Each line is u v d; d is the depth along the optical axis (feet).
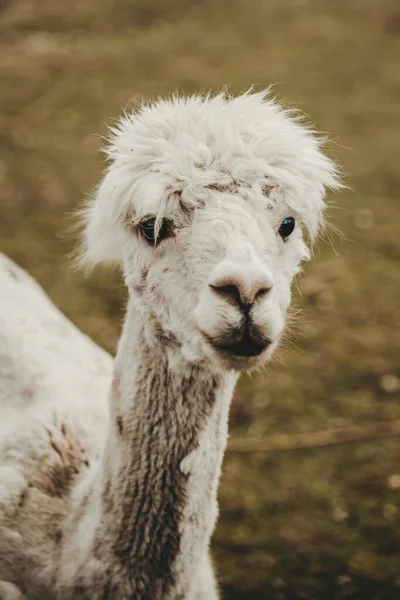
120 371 8.22
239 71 37.76
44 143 30.01
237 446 16.21
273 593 12.79
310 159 7.86
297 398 17.69
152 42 42.19
